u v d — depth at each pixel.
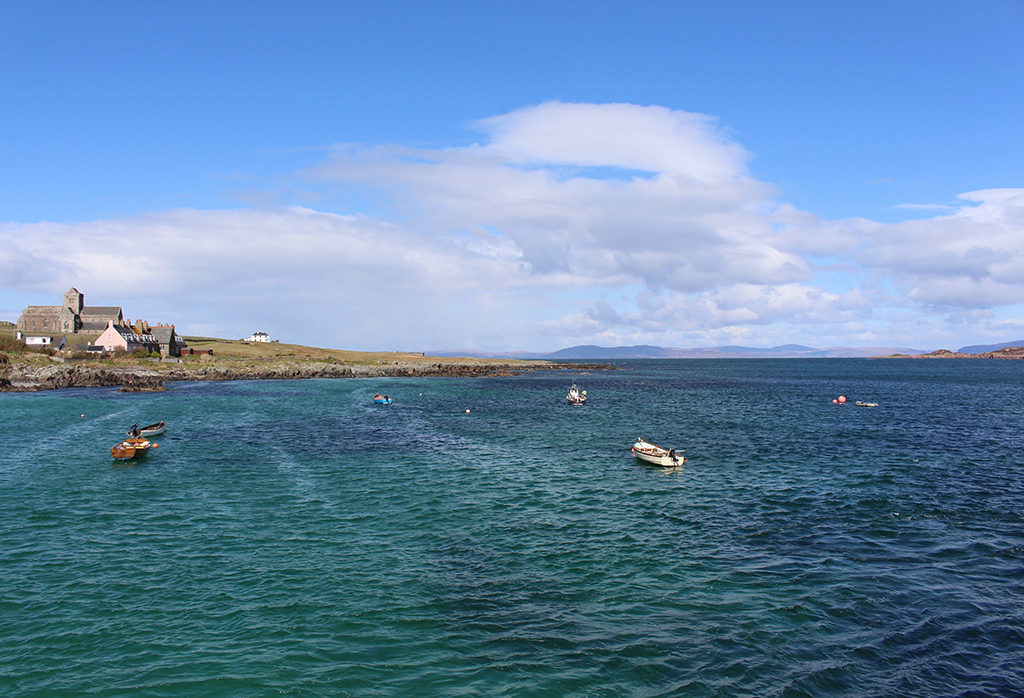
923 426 65.69
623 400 102.38
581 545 27.41
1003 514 31.56
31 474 41.06
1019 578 23.33
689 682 16.75
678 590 22.53
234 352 194.00
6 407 82.75
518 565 25.05
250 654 18.11
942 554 25.88
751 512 32.38
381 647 18.59
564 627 19.83
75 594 22.02
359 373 174.50
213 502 34.22
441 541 27.91
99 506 33.28
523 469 43.41
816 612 20.69
